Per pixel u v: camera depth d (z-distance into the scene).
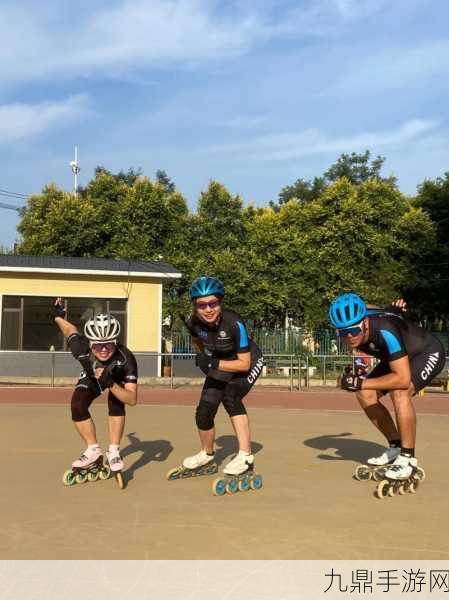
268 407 13.74
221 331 5.31
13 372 19.97
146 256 25.23
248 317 24.72
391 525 4.32
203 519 4.43
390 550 3.81
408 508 4.79
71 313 20.70
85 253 25.61
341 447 7.65
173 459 6.75
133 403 5.36
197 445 7.68
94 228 25.38
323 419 10.88
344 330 5.11
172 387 18.70
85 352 5.50
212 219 26.95
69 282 20.69
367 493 5.27
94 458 5.58
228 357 5.49
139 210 25.45
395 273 25.28
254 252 24.78
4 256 21.08
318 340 22.67
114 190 26.59
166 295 25.80
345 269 24.33
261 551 3.76
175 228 26.17
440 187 29.28
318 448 7.58
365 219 24.70
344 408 13.57
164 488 5.40
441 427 10.15
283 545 3.88
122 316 21.16
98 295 20.92
